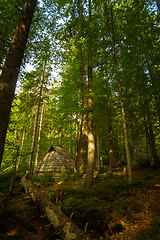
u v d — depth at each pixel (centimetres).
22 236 343
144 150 2266
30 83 1113
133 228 398
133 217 454
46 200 479
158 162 1122
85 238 284
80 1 895
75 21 839
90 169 747
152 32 912
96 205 494
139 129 1299
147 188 670
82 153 1113
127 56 945
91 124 847
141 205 518
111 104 1241
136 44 941
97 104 1223
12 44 409
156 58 914
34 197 532
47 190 732
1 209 427
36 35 781
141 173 1012
